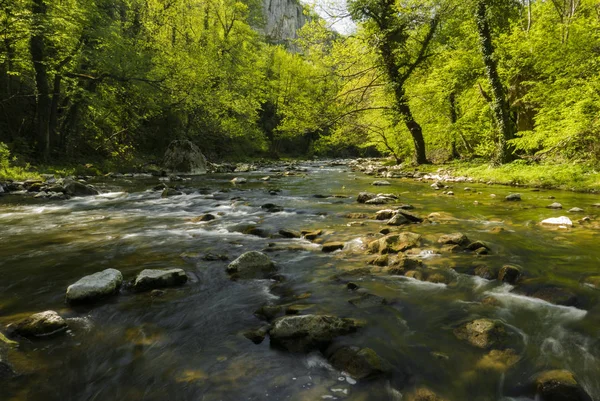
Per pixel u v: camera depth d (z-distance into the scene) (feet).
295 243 17.78
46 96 54.85
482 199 31.14
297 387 7.14
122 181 50.29
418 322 9.62
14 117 59.26
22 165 48.24
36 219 24.13
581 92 42.37
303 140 184.55
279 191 38.83
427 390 7.00
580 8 58.54
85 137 68.64
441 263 13.91
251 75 116.06
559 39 52.54
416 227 20.20
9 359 7.97
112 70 60.59
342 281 12.64
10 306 10.77
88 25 56.59
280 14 331.77
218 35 104.17
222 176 61.77
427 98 65.41
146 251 16.47
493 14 51.90
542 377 7.16
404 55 63.52
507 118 50.29
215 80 91.15
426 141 79.87
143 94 66.08
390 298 11.09
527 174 41.47
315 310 10.27
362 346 8.41
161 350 8.52
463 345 8.50
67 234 19.84
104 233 20.10
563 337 8.77
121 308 10.69
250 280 12.94
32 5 50.11
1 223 22.81
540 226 20.21
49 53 57.52
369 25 62.90
